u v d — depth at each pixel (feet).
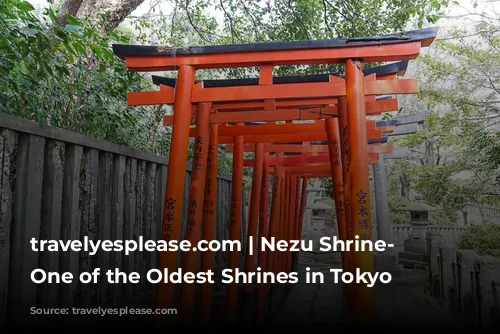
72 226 13.69
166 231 12.79
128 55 13.69
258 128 21.01
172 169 13.14
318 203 48.67
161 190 20.94
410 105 57.11
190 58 13.61
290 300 22.86
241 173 21.52
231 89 13.82
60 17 16.99
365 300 12.09
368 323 11.96
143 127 21.94
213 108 18.56
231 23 28.55
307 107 18.62
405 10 24.03
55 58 13.17
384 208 35.09
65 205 13.67
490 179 45.73
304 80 16.65
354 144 12.67
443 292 18.67
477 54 44.01
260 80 13.73
